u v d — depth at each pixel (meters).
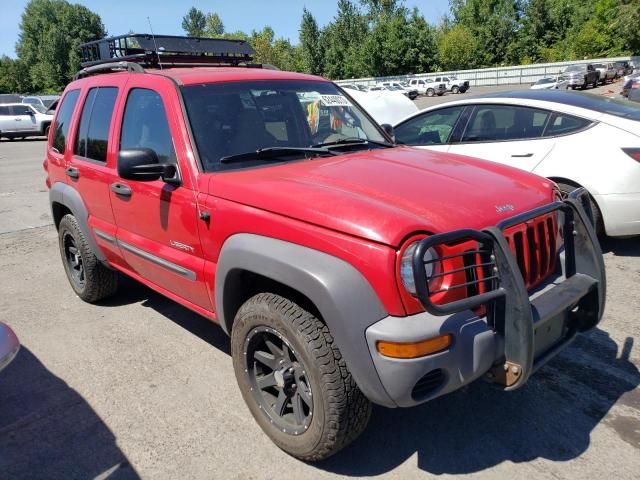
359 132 4.13
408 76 59.16
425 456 2.94
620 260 5.58
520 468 2.81
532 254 2.87
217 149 3.39
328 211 2.58
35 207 10.09
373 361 2.40
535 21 66.25
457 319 2.44
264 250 2.74
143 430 3.27
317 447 2.74
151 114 3.73
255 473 2.88
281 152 3.50
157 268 3.75
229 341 4.34
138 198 3.74
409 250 2.37
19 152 20.62
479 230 2.56
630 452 2.89
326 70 75.50
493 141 6.00
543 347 2.77
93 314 4.97
